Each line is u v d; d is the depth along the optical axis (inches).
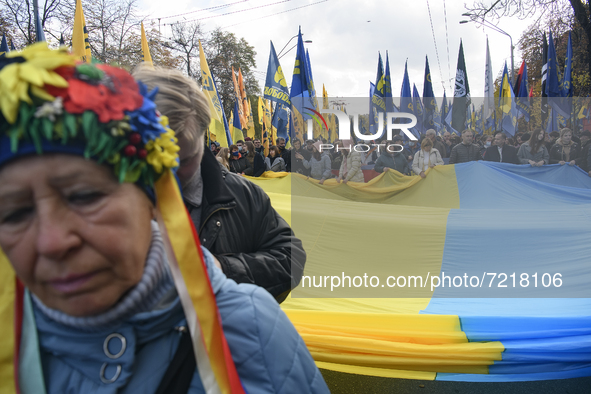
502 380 80.4
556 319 85.8
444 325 87.0
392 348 80.8
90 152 20.6
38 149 19.9
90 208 21.5
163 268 26.7
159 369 26.8
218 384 26.0
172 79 45.8
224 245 54.9
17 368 25.9
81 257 21.4
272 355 30.0
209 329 26.5
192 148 46.1
